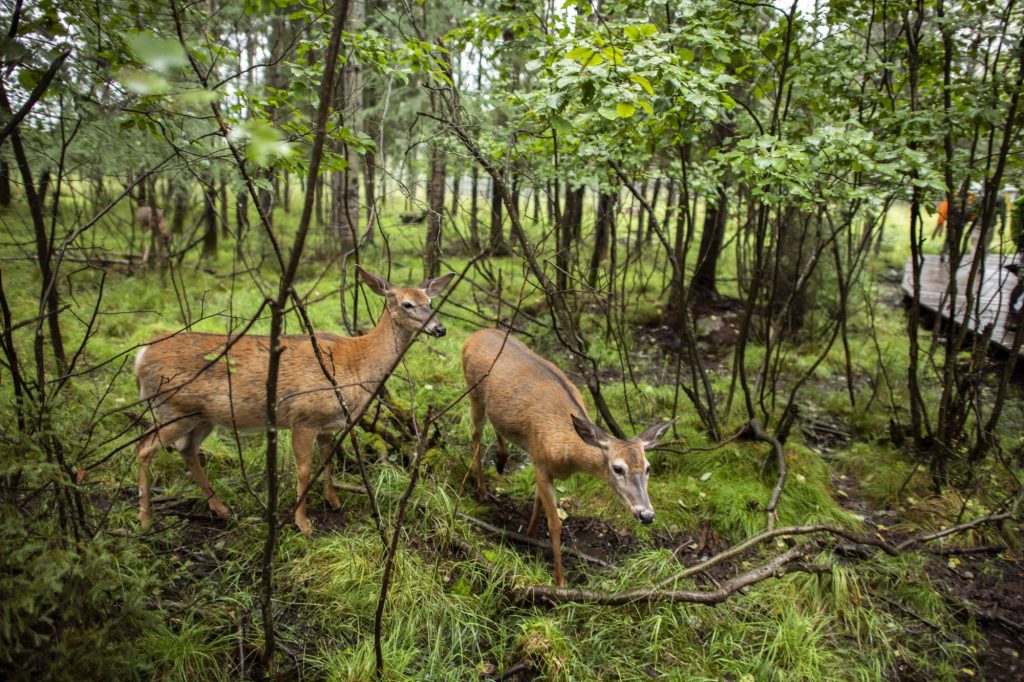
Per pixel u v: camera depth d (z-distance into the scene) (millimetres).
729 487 5000
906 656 3729
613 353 7758
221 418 4066
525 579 3875
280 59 3178
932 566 4512
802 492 5051
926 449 5898
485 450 5555
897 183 4441
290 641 3336
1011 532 4723
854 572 4184
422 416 5555
